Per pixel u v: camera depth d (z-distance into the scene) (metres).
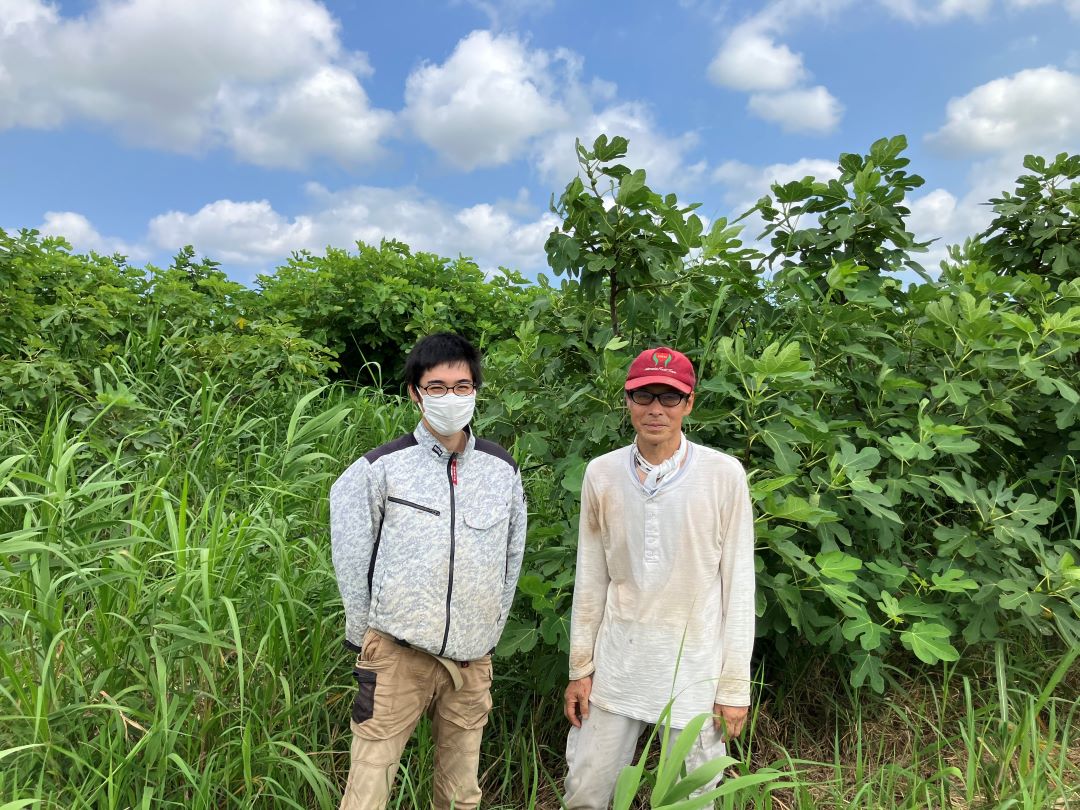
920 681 3.36
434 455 2.16
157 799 2.13
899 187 3.88
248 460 4.45
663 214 3.14
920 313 3.68
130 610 2.43
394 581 2.06
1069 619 2.80
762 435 2.79
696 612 2.06
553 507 3.86
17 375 4.58
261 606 2.76
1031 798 2.21
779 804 2.66
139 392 4.93
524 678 3.07
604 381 3.10
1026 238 4.66
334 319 8.12
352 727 2.15
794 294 3.53
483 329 8.37
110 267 7.06
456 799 2.31
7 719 2.07
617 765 2.17
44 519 2.60
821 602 2.98
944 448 2.98
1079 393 3.55
